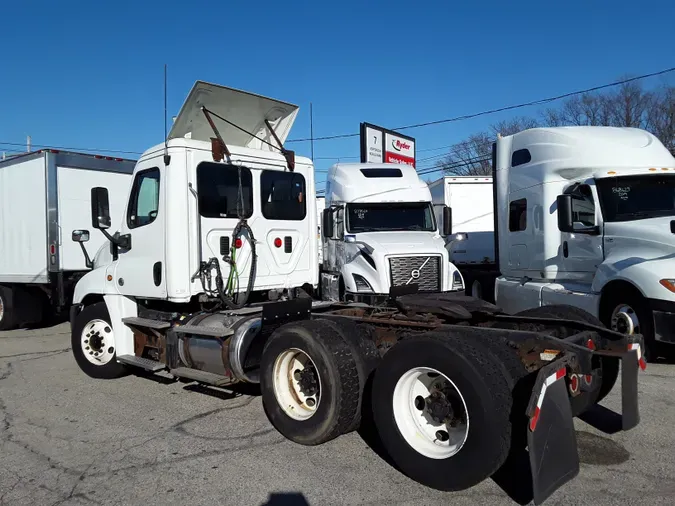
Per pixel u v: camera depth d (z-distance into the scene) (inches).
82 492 160.6
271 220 270.8
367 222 458.0
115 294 271.7
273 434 203.5
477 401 145.0
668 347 301.4
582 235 354.6
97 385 278.1
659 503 146.9
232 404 241.9
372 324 206.4
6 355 366.9
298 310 217.5
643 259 301.6
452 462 150.8
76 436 206.5
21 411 239.0
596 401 199.8
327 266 493.7
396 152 898.1
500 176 446.6
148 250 253.4
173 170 239.5
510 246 435.5
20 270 448.5
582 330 197.9
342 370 179.5
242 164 261.0
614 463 172.1
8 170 456.4
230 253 254.2
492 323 223.5
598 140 364.5
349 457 181.2
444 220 473.1
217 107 259.4
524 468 171.2
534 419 135.2
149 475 170.9
